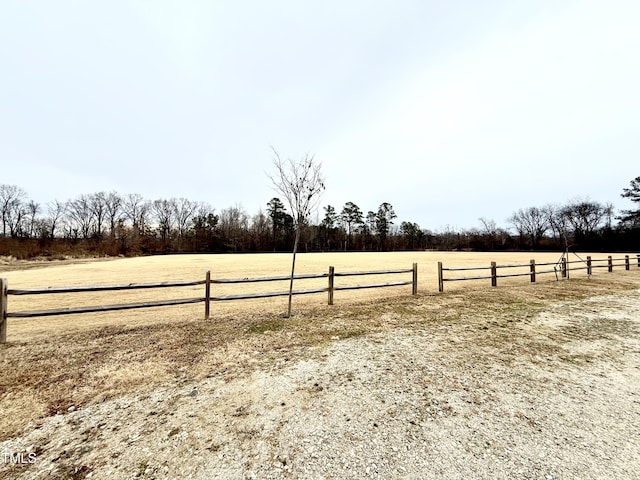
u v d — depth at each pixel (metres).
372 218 66.69
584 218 49.19
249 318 6.08
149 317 6.35
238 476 1.96
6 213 53.75
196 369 3.63
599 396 2.99
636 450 2.18
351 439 2.33
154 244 50.06
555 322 5.70
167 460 2.11
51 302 8.18
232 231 59.09
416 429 2.46
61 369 3.62
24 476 1.97
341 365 3.76
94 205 59.78
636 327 5.38
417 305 7.22
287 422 2.56
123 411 2.73
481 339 4.75
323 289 7.07
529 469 2.00
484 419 2.60
